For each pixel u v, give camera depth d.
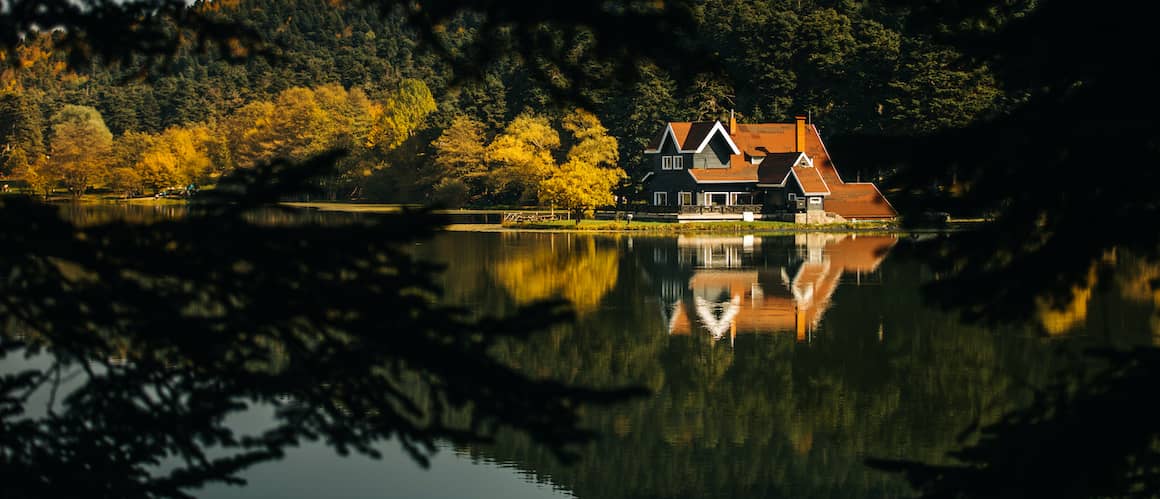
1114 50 6.13
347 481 19.53
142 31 5.06
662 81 94.94
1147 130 6.05
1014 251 6.79
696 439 22.78
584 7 4.47
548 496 19.25
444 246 64.50
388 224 4.66
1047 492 6.55
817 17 93.62
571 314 4.88
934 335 31.59
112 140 124.12
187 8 5.22
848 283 44.88
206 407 5.36
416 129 109.12
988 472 6.92
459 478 20.05
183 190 117.81
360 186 115.88
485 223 86.25
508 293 42.25
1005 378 24.64
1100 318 26.25
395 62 181.50
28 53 5.39
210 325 4.91
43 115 127.50
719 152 84.88
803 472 20.52
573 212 89.31
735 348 31.30
